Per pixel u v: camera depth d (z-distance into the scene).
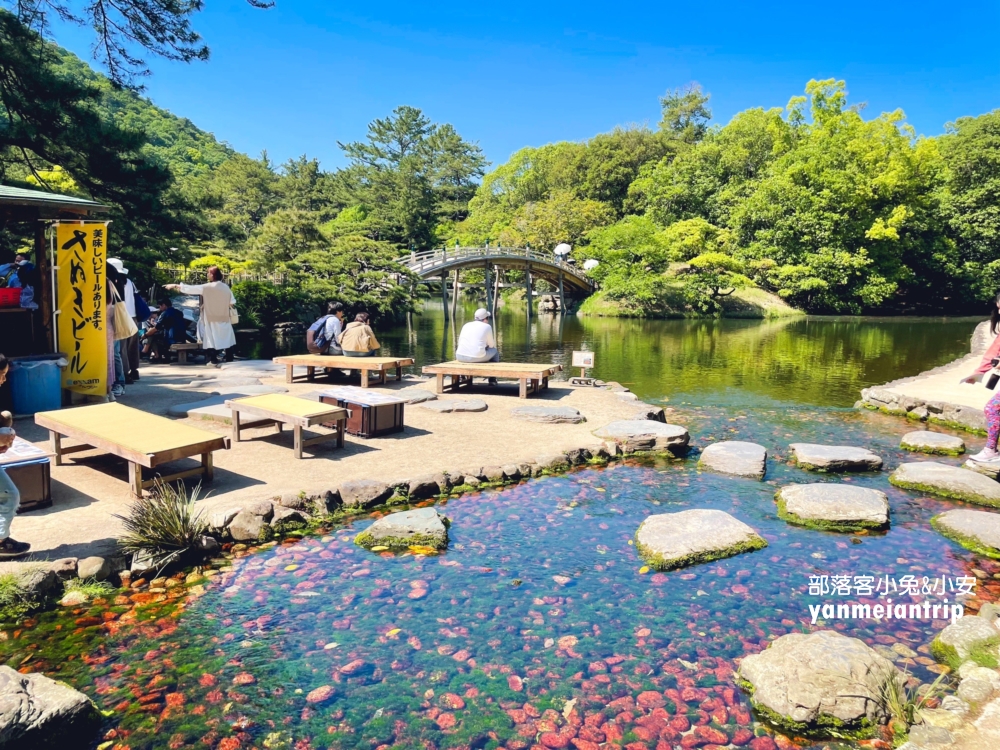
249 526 4.59
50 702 2.63
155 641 3.39
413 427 7.41
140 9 12.67
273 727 2.79
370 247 26.88
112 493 4.93
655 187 50.59
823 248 38.97
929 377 11.66
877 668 3.03
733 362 16.53
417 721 2.84
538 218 51.66
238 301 20.86
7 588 3.56
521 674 3.18
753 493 5.89
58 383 7.17
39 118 13.37
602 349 20.05
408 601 3.85
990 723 2.76
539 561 4.41
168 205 16.75
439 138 60.81
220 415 7.21
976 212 40.66
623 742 2.73
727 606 3.86
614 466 6.64
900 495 5.89
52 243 7.26
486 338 9.66
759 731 2.80
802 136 47.00
